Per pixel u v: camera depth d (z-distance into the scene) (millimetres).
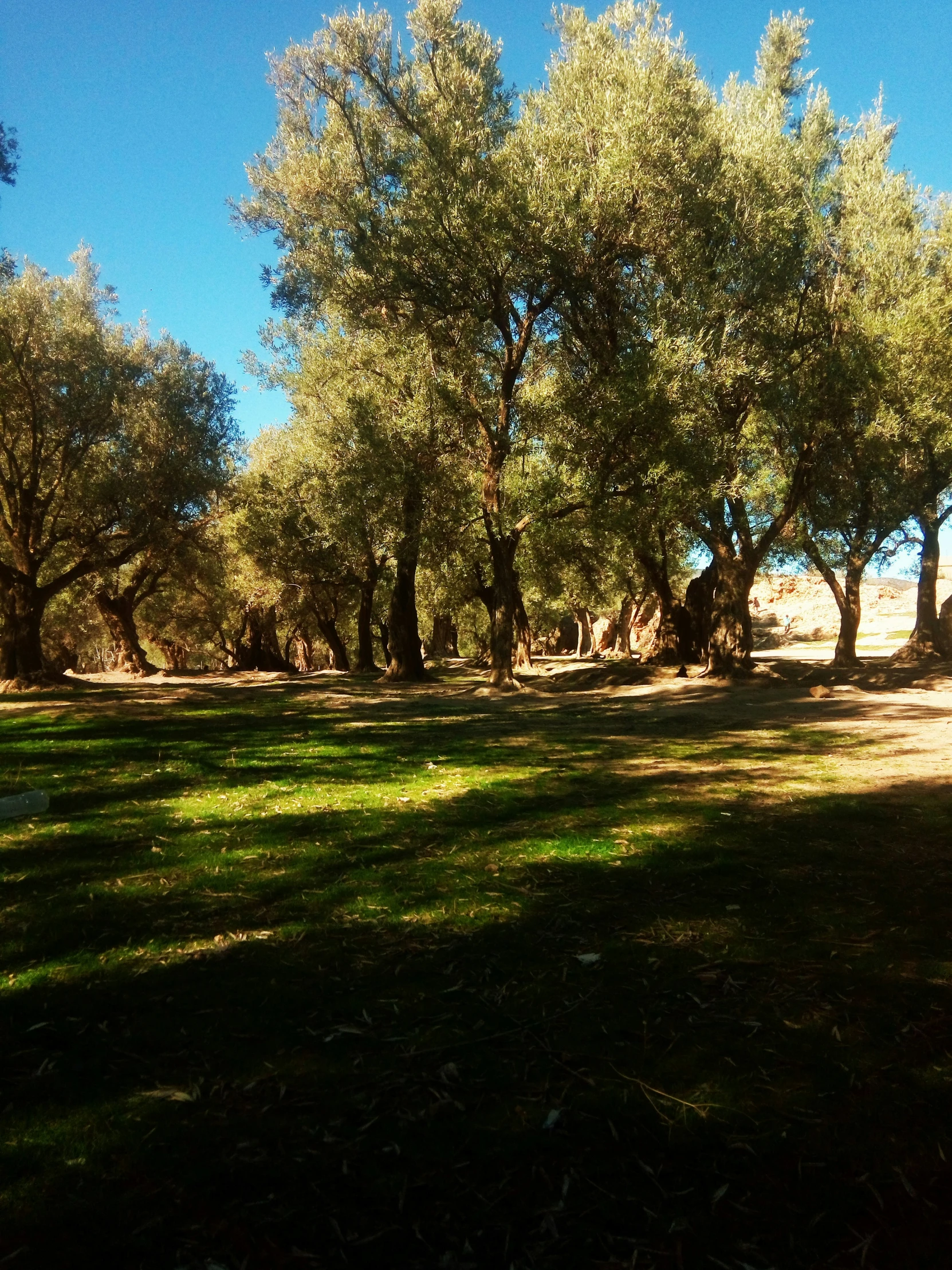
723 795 7520
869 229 20047
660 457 18375
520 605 36031
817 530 25453
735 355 19297
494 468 20609
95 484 24219
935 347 19500
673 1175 2391
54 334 22906
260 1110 2713
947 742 10867
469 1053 3047
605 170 17766
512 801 7363
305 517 28266
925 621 27016
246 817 6766
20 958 3967
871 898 4629
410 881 5027
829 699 17734
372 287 20562
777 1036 3152
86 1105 2746
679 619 27547
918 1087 2803
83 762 9688
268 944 4094
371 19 20625
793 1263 2072
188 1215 2248
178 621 44219
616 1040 3133
